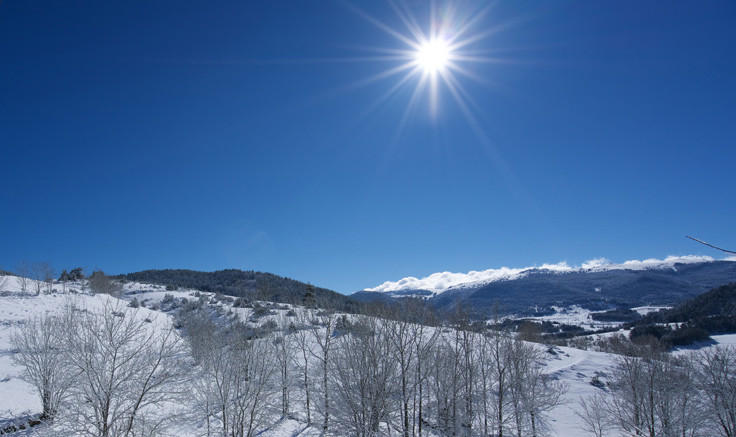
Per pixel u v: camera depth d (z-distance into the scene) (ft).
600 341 305.53
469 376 111.55
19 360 66.95
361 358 84.53
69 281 236.02
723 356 112.27
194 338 89.76
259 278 409.28
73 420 53.47
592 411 127.54
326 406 90.79
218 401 79.41
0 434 57.06
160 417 67.92
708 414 104.01
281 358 101.76
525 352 124.06
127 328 58.90
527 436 113.39
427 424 97.25
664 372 117.19
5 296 141.79
